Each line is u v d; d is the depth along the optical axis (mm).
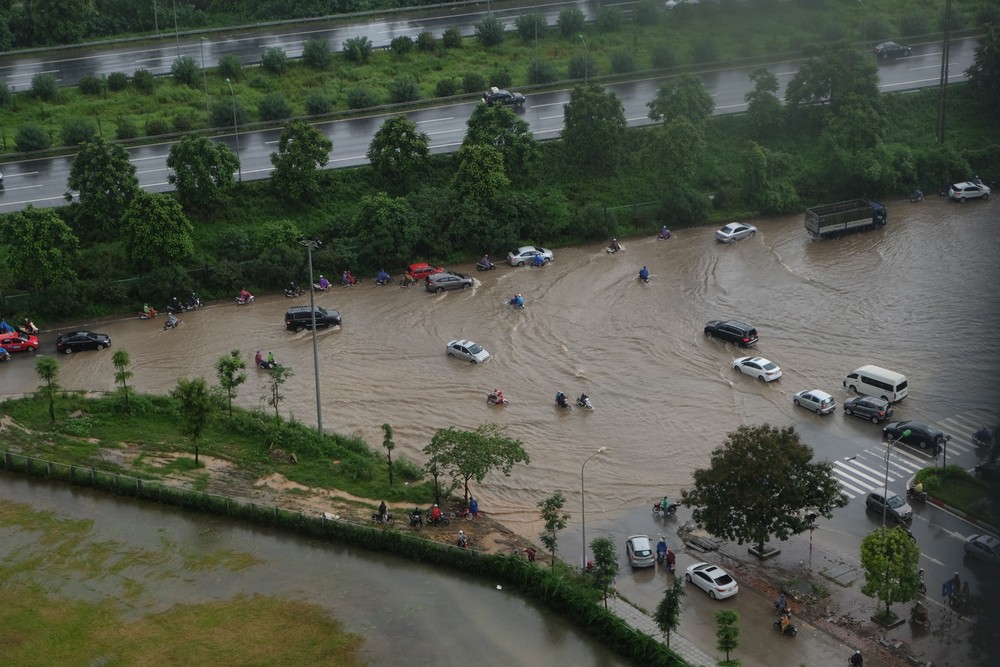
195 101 163250
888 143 157750
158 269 129875
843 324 122312
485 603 83812
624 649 77812
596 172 151625
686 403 108875
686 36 182625
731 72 173875
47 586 86188
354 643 79875
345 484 96938
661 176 149250
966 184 150875
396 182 146500
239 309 130125
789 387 110938
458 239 140750
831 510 86375
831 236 142750
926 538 88062
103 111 160750
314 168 141500
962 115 163625
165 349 120688
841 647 76625
